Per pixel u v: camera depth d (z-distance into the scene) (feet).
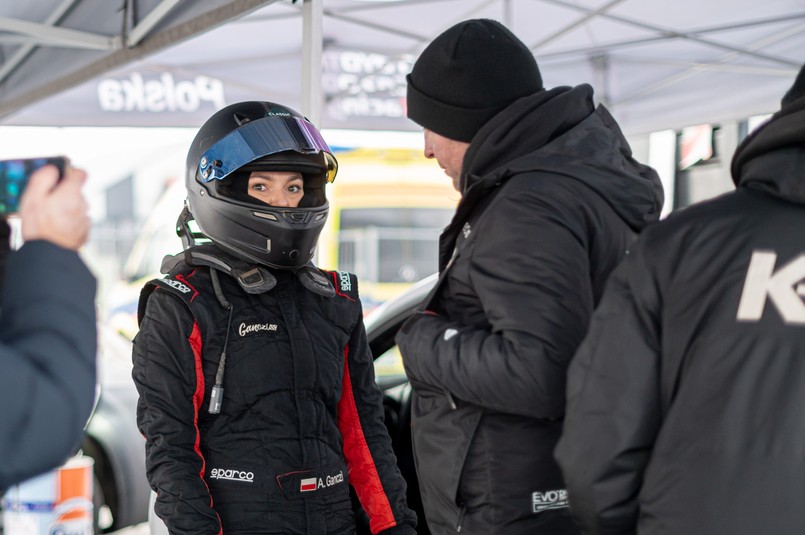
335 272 6.16
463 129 5.08
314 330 5.78
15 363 2.67
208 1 10.75
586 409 3.80
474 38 5.02
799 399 3.36
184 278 5.61
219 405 5.36
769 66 15.75
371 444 5.96
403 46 16.81
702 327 3.57
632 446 3.70
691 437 3.51
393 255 25.52
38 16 13.44
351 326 6.02
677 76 16.66
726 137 20.10
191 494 5.12
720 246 3.61
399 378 9.04
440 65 5.07
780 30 14.73
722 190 20.22
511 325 4.38
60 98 17.97
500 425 4.71
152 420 5.27
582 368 3.87
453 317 4.96
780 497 3.33
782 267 3.47
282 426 5.47
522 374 4.32
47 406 2.70
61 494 7.22
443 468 4.86
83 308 2.87
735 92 16.29
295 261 5.83
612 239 4.72
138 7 12.48
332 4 14.60
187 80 17.65
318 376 5.67
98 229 47.03
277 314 5.69
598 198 4.69
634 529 3.78
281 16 15.10
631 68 16.88
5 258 3.02
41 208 2.88
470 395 4.58
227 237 5.82
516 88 5.03
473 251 4.73
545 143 4.91
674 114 17.20
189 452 5.24
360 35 16.17
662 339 3.68
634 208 4.81
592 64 16.88
